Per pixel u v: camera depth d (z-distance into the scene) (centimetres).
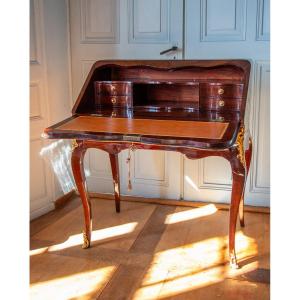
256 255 213
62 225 255
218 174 277
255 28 249
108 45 277
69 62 285
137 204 286
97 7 274
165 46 266
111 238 235
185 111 217
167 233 241
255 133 263
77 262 209
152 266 205
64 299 177
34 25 252
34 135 258
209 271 199
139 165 290
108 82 224
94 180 301
